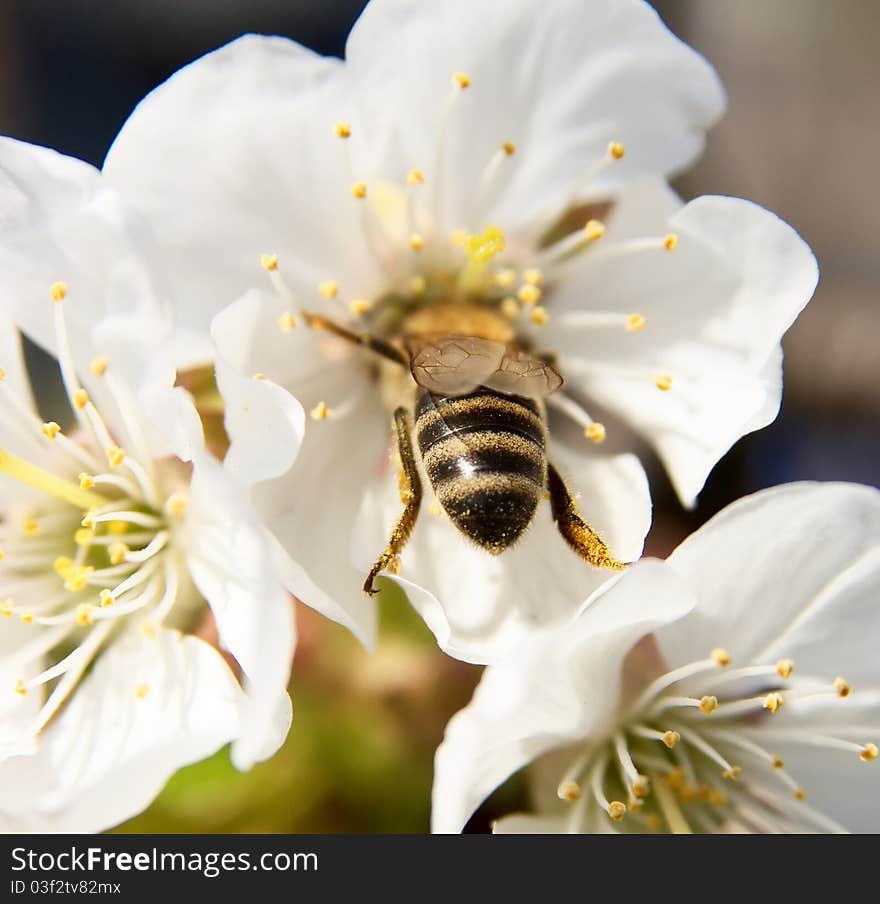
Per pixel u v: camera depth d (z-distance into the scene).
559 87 0.12
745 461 0.14
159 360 0.11
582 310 0.12
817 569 0.12
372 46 0.12
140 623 0.12
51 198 0.12
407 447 0.12
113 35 0.15
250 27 0.15
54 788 0.12
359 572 0.12
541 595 0.12
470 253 0.12
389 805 0.12
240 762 0.11
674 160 0.12
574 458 0.12
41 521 0.12
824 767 0.12
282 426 0.11
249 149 0.12
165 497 0.12
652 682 0.12
